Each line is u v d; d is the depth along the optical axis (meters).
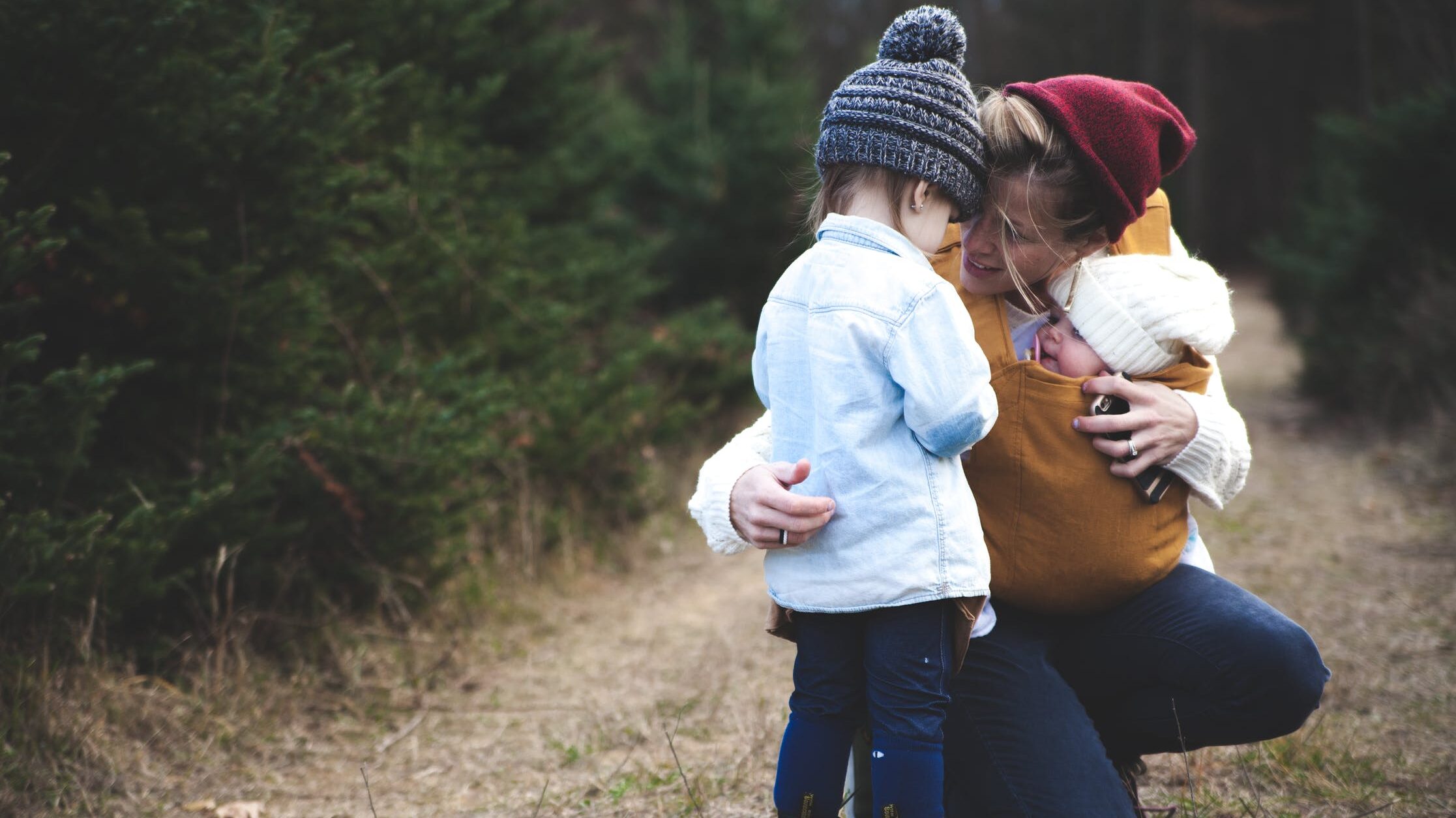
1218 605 1.91
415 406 3.56
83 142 2.99
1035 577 1.92
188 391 3.33
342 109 3.23
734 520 1.86
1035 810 1.82
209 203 3.23
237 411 3.50
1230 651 1.85
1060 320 1.99
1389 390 7.45
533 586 4.60
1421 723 2.95
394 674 3.65
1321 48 23.28
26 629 2.90
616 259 6.61
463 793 2.85
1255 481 6.62
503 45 5.84
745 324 8.43
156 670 3.21
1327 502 5.90
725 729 3.19
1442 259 7.48
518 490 4.84
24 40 2.69
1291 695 1.83
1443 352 7.25
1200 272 1.94
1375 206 7.88
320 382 3.91
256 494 3.19
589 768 2.97
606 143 7.02
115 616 2.95
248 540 3.30
